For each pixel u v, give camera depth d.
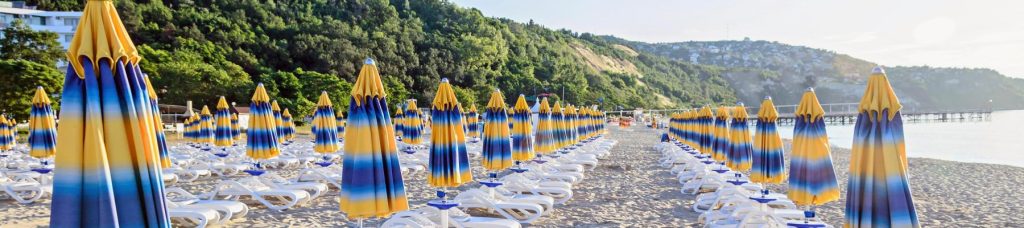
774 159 9.09
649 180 13.49
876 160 5.02
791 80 173.75
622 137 35.97
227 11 75.00
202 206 7.93
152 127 3.70
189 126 23.95
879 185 4.99
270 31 73.00
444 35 93.25
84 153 3.44
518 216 8.73
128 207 3.47
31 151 12.99
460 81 80.00
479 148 21.02
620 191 11.70
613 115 81.94
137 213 3.51
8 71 31.83
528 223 8.45
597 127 27.61
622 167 16.23
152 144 3.65
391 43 77.50
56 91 33.69
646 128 52.78
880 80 5.09
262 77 54.41
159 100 49.31
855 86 164.62
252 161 16.03
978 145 32.44
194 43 60.81
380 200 5.75
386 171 5.88
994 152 27.56
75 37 3.51
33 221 8.41
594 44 154.75
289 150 19.69
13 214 8.91
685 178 12.88
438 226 6.98
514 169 11.73
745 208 7.68
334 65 68.19
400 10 100.81
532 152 11.91
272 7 80.62
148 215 3.55
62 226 3.36
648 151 23.58
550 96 78.44
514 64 92.00
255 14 76.25
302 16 81.88
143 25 64.38
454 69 80.56
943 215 9.51
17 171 12.82
